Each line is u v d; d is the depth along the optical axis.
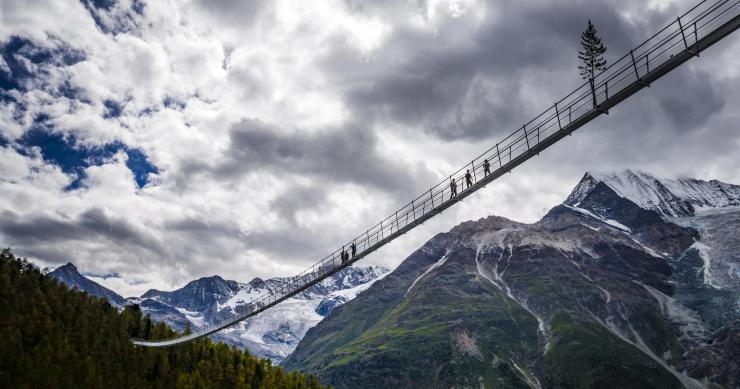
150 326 196.38
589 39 62.06
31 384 140.12
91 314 183.12
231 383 184.38
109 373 159.50
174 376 173.50
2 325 158.88
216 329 135.50
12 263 190.00
